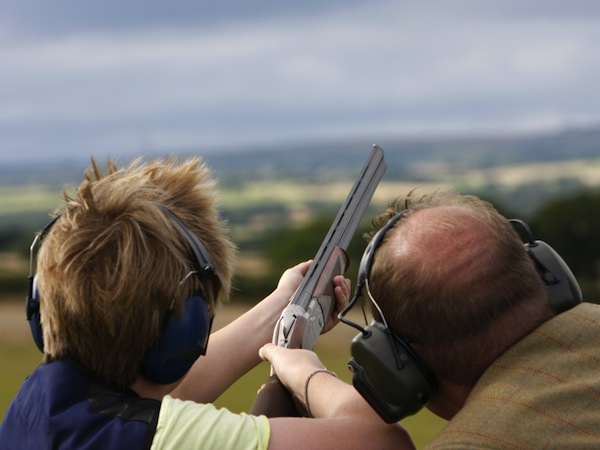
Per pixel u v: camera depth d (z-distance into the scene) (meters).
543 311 3.69
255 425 3.92
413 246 3.70
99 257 3.84
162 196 4.09
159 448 3.78
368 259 3.86
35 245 4.15
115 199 3.91
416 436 15.70
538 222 101.62
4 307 69.88
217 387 4.87
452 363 3.69
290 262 118.19
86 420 3.84
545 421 3.40
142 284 3.82
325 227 126.12
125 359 3.91
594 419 3.39
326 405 4.28
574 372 3.50
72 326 3.88
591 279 96.12
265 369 23.91
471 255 3.62
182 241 3.97
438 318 3.63
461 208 3.82
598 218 96.81
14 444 3.95
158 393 4.12
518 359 3.58
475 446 3.41
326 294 4.97
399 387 3.78
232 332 4.96
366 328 3.86
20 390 4.10
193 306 3.96
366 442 4.01
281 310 5.11
